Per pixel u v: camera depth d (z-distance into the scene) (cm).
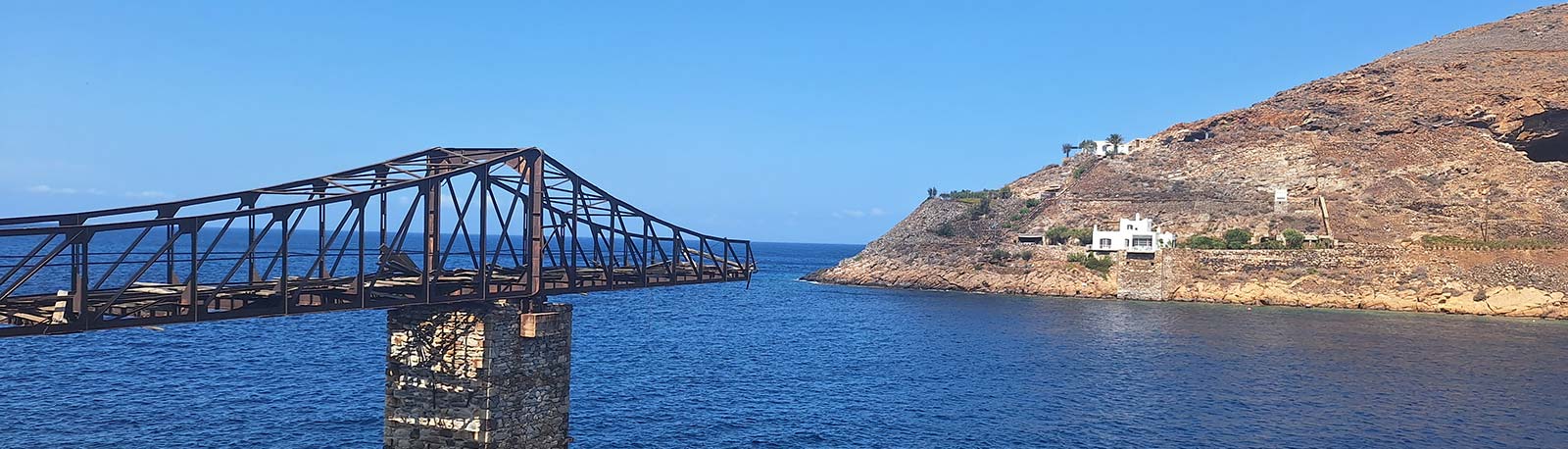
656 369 8419
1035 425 6462
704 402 7000
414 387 4434
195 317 3341
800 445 5853
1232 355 9981
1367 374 8744
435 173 4584
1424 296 15525
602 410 6594
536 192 4475
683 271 5734
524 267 4512
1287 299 16275
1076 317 14000
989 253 19850
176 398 6462
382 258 4000
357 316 12250
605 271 4975
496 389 4331
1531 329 12950
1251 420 6719
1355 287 16125
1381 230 18675
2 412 5875
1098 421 6625
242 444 5384
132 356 8056
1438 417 6912
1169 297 17150
